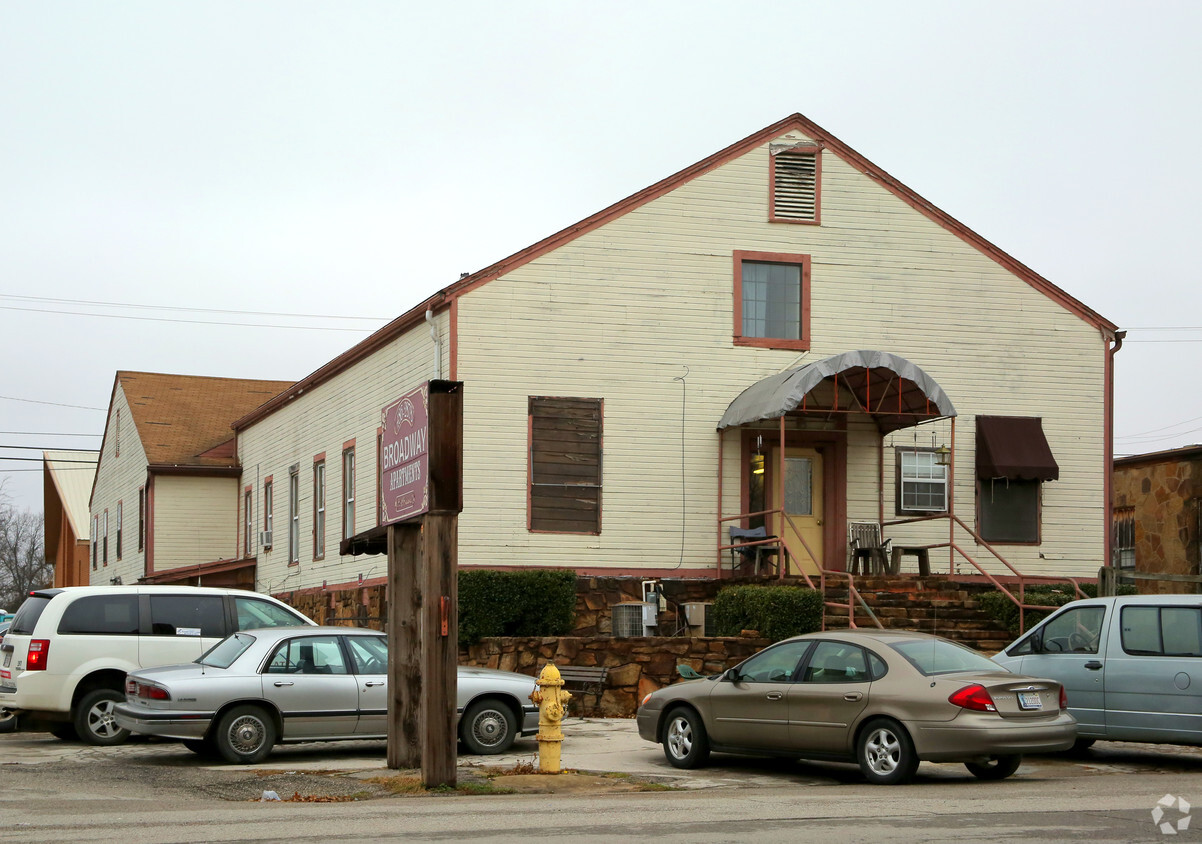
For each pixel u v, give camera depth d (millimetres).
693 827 9758
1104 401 25766
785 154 24656
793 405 21469
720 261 24172
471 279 22906
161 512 38031
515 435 22906
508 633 21844
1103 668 14367
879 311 24812
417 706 13898
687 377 23812
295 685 14570
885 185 25078
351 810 10977
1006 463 24578
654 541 23375
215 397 43125
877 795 11797
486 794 12164
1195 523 27922
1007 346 25375
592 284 23531
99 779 13227
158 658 16656
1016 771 13812
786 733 13336
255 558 36062
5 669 16875
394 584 13867
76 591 16578
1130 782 12844
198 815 10656
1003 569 24938
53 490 59375
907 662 12859
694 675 15984
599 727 18281
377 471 26266
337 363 28891
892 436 24797
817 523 24516
